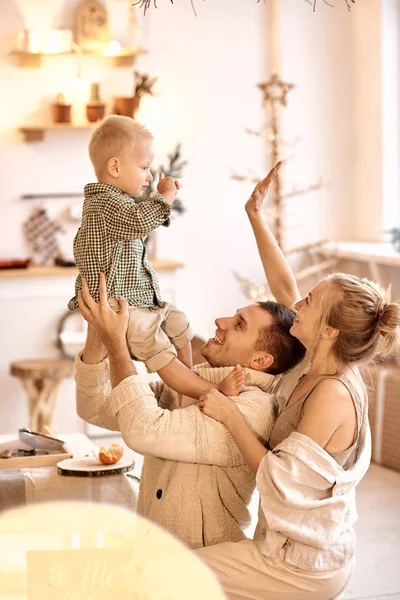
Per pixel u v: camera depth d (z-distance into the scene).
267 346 2.30
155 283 2.39
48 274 5.63
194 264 6.30
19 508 2.45
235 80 6.26
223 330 2.36
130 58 5.97
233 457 2.17
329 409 2.09
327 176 6.57
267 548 2.08
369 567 3.76
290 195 6.04
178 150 6.09
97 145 2.40
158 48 6.07
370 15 6.34
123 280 2.31
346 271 6.46
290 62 6.36
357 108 6.56
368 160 6.51
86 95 5.91
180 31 6.11
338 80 6.50
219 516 2.20
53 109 5.79
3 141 5.79
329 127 6.52
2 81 5.75
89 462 2.85
